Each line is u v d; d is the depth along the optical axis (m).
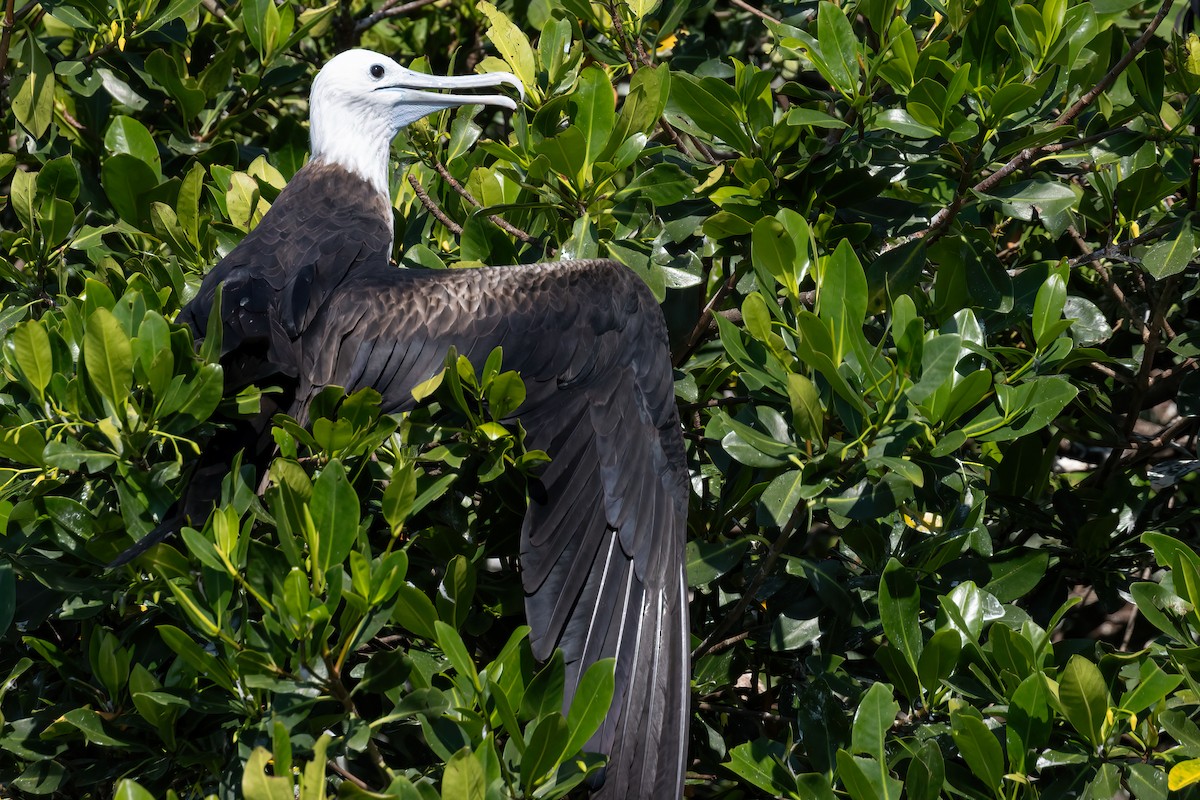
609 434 8.34
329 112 10.20
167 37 10.59
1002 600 8.59
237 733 6.55
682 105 9.05
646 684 7.73
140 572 7.25
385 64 10.23
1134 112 9.53
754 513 8.93
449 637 6.45
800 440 7.93
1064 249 10.96
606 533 8.12
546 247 9.85
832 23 8.91
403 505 6.95
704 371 9.84
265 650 6.35
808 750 7.50
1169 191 9.39
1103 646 7.94
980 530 8.73
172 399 7.13
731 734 9.38
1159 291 10.19
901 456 7.44
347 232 9.35
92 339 6.84
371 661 6.40
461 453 7.64
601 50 10.61
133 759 7.40
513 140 11.37
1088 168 10.22
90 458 7.02
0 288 10.15
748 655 9.12
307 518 6.16
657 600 8.02
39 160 10.33
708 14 13.38
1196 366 10.33
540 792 6.32
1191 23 10.16
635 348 8.60
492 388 7.54
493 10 9.98
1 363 7.98
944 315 9.03
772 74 8.95
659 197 8.99
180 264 9.47
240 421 8.07
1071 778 7.12
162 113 10.98
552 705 6.54
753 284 9.38
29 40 9.81
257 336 8.32
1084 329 9.21
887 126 8.81
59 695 8.12
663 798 7.48
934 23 10.07
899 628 7.59
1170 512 10.26
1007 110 8.34
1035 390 7.68
